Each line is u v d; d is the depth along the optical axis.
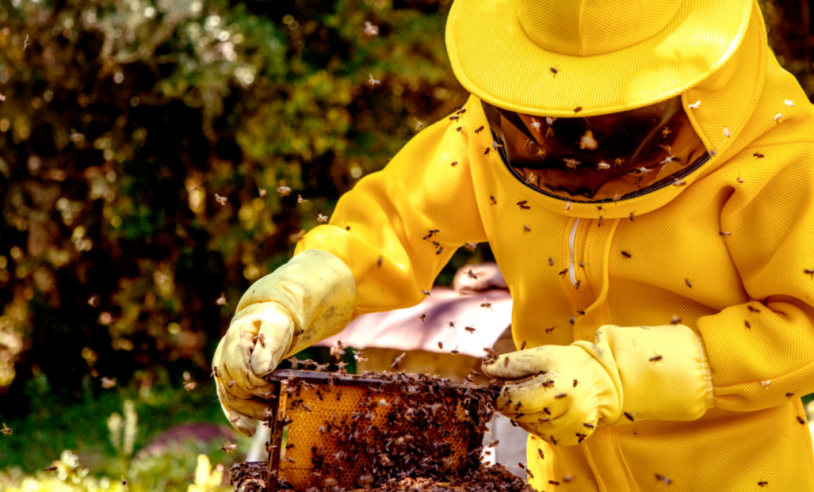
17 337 9.31
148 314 10.29
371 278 2.20
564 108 1.65
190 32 8.09
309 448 1.77
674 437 2.02
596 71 1.68
